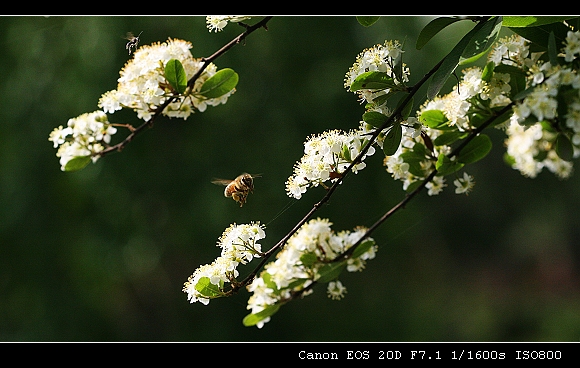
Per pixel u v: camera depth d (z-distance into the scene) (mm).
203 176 11930
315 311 13523
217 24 2994
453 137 2938
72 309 11797
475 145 2875
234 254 2781
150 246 12133
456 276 20766
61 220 11641
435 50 12047
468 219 22312
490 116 2838
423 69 11930
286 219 11742
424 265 18094
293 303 13352
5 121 11555
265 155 11766
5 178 11453
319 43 11961
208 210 11680
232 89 3094
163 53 2957
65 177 11492
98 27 11336
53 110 11547
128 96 3016
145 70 2932
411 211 13789
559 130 2688
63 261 11711
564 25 2598
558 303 18828
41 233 11547
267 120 11883
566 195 22484
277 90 11953
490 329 16453
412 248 16703
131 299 13688
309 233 2832
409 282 16078
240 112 11914
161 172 11891
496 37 2436
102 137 3123
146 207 12102
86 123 3084
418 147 3045
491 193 22609
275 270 2814
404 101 2650
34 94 11594
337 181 2742
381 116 2732
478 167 22578
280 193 11672
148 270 12875
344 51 12047
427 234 19703
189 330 13297
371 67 2764
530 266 21984
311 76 12047
